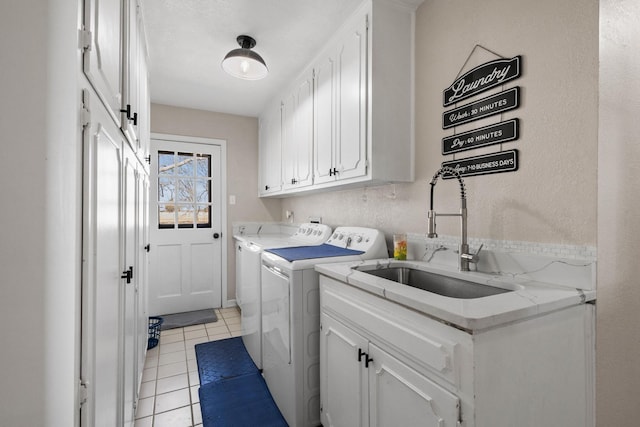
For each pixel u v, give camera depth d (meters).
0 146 0.61
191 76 2.71
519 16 1.28
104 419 0.89
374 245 1.93
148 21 1.94
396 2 1.74
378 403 1.16
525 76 1.26
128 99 1.25
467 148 1.50
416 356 0.98
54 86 0.64
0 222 0.61
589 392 1.03
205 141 3.61
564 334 0.98
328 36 2.09
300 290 1.66
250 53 2.04
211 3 1.78
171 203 3.47
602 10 0.92
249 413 1.81
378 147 1.71
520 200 1.28
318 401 1.68
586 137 1.07
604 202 0.94
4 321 0.62
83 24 0.69
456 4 1.56
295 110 2.65
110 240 0.96
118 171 1.11
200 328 3.08
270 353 1.98
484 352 0.83
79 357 0.69
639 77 0.86
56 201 0.64
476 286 1.35
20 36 0.63
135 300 1.62
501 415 0.85
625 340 0.90
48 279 0.64
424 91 1.75
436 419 0.91
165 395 1.98
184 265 3.52
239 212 3.79
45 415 0.64
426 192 1.74
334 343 1.46
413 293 1.04
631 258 0.88
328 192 2.77
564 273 1.13
